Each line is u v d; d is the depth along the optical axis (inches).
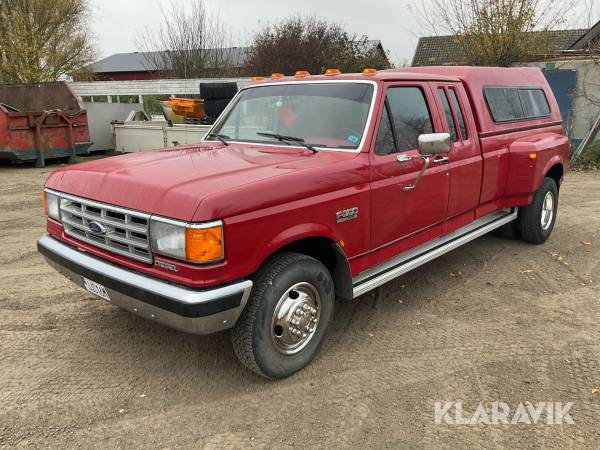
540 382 140.2
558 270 224.2
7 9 919.7
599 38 622.2
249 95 193.2
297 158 151.8
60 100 576.4
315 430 121.9
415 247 181.8
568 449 114.8
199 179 128.2
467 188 200.2
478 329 170.9
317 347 147.9
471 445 116.3
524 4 608.7
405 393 135.9
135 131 564.1
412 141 172.1
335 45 1035.3
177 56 1032.8
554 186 258.5
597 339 163.2
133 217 127.2
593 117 532.1
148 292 122.7
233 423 124.6
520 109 244.2
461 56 708.0
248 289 124.2
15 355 154.9
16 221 306.5
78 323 175.2
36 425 123.6
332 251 151.0
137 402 133.0
